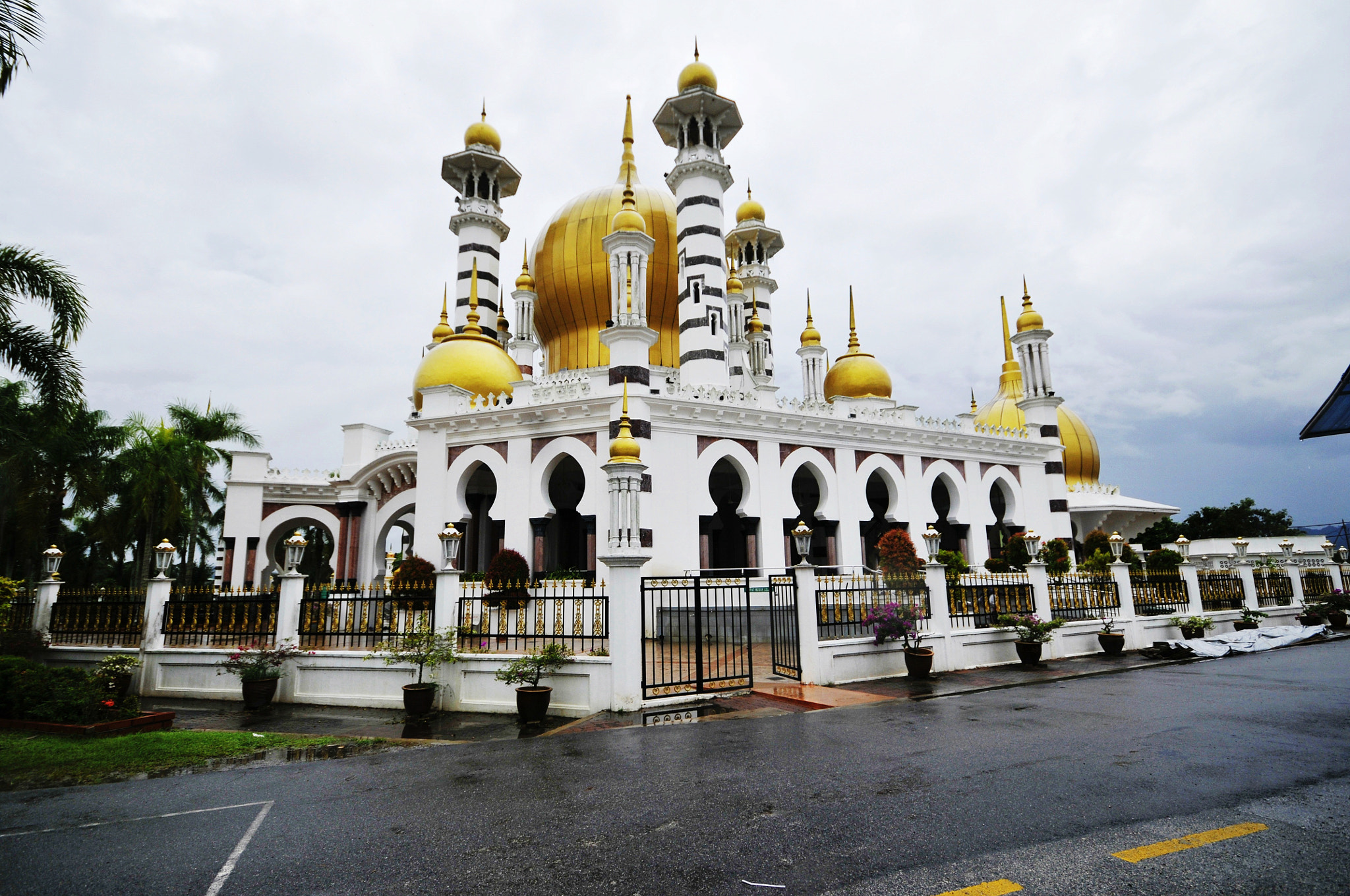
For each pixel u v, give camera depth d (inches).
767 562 924.0
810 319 1541.6
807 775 290.8
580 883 192.9
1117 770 286.7
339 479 1250.0
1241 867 191.5
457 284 1445.6
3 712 447.5
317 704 527.2
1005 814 236.5
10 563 989.8
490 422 922.7
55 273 588.1
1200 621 740.0
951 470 1138.7
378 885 198.1
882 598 649.6
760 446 952.3
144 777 330.0
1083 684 517.3
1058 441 1275.8
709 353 1135.0
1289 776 275.3
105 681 470.3
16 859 224.5
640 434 850.8
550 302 1279.5
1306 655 655.1
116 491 1190.3
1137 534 1478.8
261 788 305.6
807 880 189.6
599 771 310.0
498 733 419.2
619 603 466.0
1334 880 182.4
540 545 872.3
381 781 310.8
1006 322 1553.9
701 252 1165.7
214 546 1792.6
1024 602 646.5
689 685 490.9
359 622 626.5
